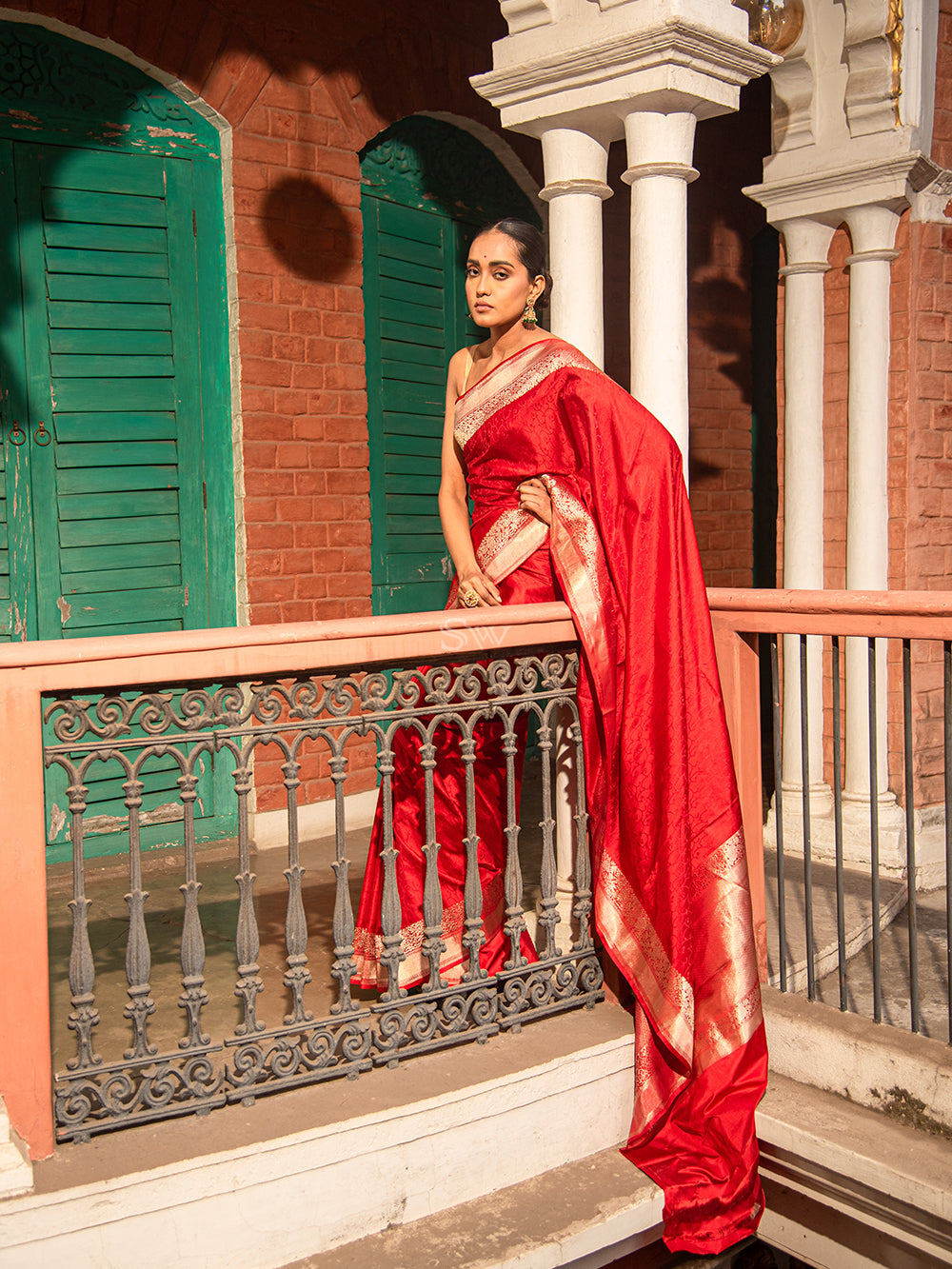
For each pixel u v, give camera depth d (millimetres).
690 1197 2514
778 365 4906
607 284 6457
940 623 2582
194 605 4785
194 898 2297
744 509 7000
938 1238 2422
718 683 2764
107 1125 2229
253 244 4746
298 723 2377
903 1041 2707
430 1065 2580
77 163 4375
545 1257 2334
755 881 3145
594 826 2781
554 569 2859
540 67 3158
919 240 4441
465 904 2703
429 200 5707
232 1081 2361
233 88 4629
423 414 5742
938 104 4469
